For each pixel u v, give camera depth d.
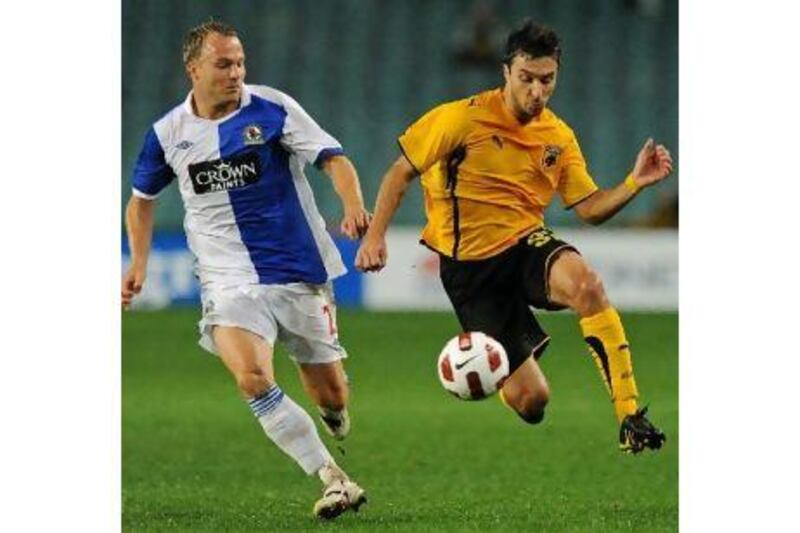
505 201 30.30
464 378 27.64
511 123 29.66
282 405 27.17
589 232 70.69
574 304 28.98
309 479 33.41
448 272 31.36
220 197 28.39
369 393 48.62
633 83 100.00
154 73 98.56
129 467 35.09
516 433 40.50
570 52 101.19
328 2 103.31
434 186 30.50
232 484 32.72
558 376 52.91
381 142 96.31
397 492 31.52
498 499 30.45
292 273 28.56
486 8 101.12
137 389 49.34
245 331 27.77
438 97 99.19
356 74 99.94
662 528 26.88
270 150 28.33
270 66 100.00
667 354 58.03
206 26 27.98
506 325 31.05
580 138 97.00
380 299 72.12
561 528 26.52
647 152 29.73
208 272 28.53
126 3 101.25
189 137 28.36
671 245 70.56
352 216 27.83
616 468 34.88
